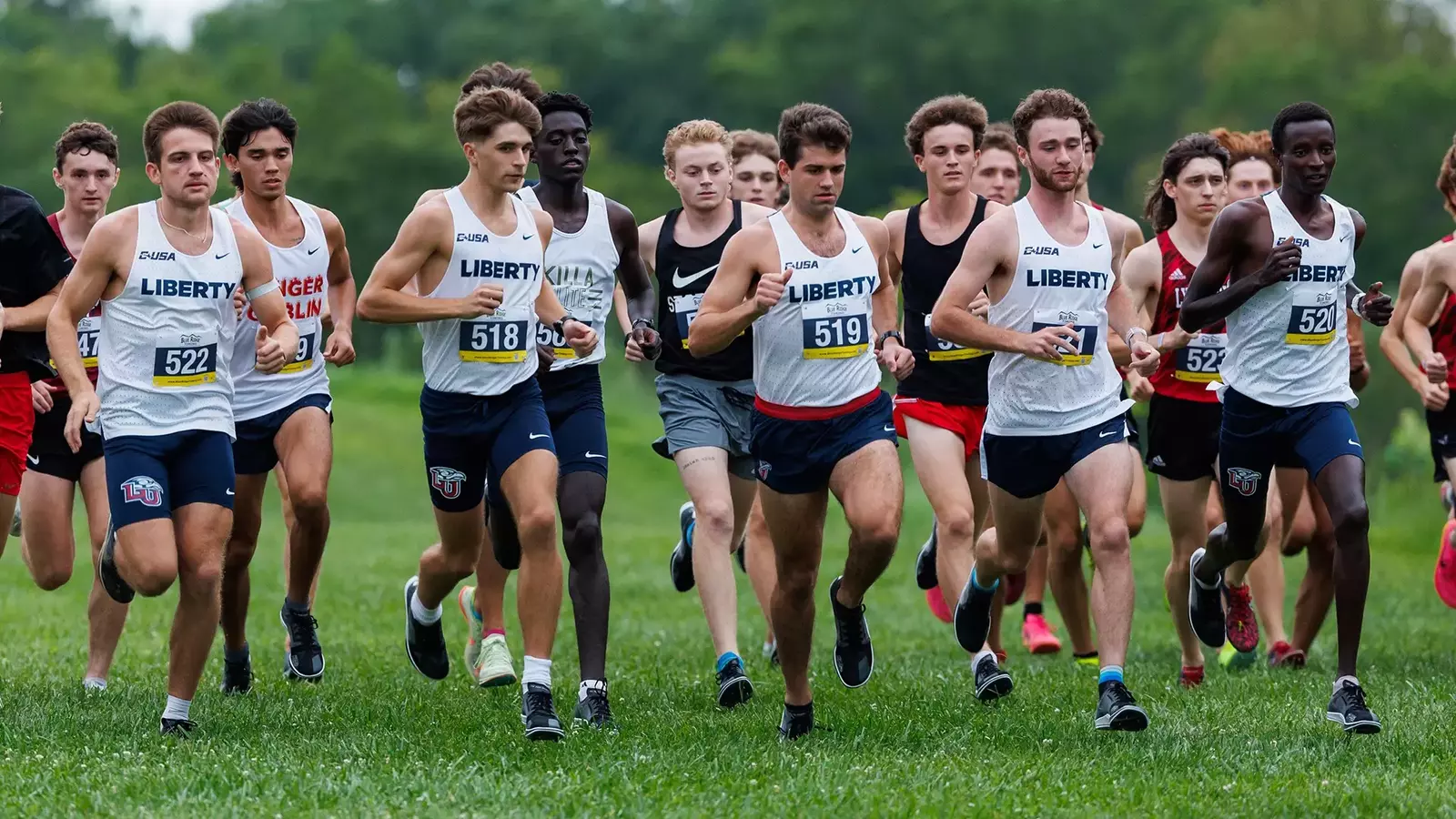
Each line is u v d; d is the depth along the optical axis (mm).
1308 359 25375
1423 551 65938
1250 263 25500
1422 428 98875
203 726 23875
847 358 23109
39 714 24422
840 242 23375
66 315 22781
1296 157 25125
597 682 24422
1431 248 31719
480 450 25172
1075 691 28219
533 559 23812
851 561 23438
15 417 27250
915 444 28922
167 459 23016
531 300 24906
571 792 19531
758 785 20141
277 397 27422
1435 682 28875
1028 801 19547
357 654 34156
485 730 23781
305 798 19266
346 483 103312
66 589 50344
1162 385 30906
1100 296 24344
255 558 60469
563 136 27797
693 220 29969
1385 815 19094
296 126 27547
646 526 90812
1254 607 36812
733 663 27172
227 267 23250
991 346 23391
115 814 18578
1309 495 32656
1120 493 23656
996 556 26266
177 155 22719
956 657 35000
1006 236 24109
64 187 28188
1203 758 22016
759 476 23500
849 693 28219
